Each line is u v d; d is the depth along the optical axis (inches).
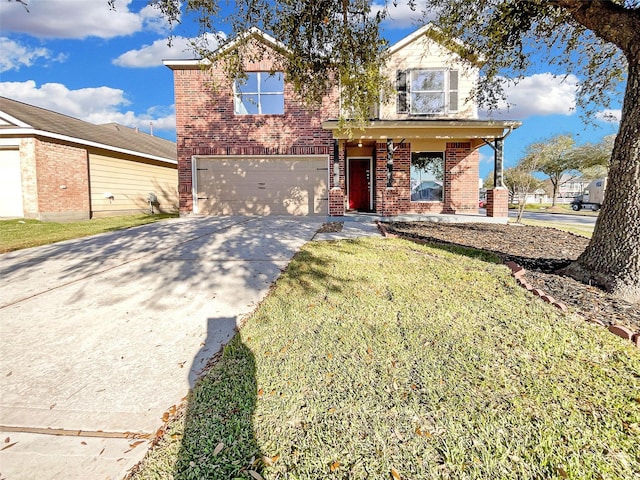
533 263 193.3
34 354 105.4
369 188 560.1
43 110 581.0
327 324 118.6
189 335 117.9
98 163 548.4
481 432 67.2
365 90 254.7
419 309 129.0
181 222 408.5
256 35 230.5
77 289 166.4
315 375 88.0
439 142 490.6
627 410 72.6
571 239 278.5
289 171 480.4
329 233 320.5
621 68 226.5
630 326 113.0
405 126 390.0
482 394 78.6
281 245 265.1
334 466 60.2
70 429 73.0
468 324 115.2
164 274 190.4
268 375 88.8
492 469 58.9
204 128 470.3
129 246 266.4
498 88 245.9
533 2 168.2
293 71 251.9
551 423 69.1
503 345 100.8
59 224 412.8
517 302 133.6
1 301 150.4
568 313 122.6
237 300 150.7
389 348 100.5
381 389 81.2
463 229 342.0
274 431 69.2
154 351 107.0
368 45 225.1
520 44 215.6
